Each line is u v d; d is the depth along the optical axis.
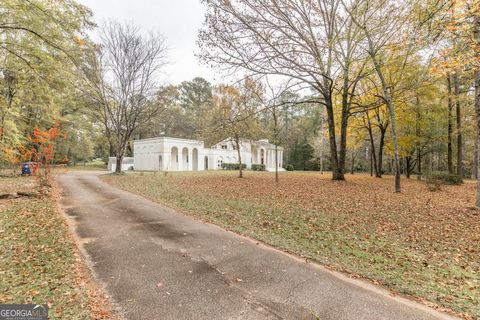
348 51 12.51
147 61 23.45
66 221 6.84
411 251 5.16
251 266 4.30
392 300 3.34
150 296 3.32
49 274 3.84
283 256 4.77
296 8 12.74
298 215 7.82
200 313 2.97
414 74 14.08
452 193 12.94
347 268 4.29
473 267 4.47
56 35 11.12
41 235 5.54
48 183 12.23
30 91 14.78
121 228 6.41
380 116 23.45
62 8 10.73
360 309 3.11
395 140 12.80
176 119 49.97
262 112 15.29
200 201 10.02
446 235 6.12
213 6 11.20
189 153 39.03
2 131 14.77
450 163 19.94
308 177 21.86
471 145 27.34
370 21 11.03
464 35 7.05
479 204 8.71
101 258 4.53
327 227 6.65
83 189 13.20
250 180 18.69
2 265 4.08
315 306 3.15
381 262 4.61
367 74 13.16
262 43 11.97
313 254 4.88
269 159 48.06
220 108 18.95
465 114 18.50
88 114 33.44
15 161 15.98
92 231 6.09
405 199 10.75
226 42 11.71
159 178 20.12
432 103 19.16
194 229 6.45
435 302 3.32
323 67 13.05
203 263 4.39
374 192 12.62
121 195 11.54
